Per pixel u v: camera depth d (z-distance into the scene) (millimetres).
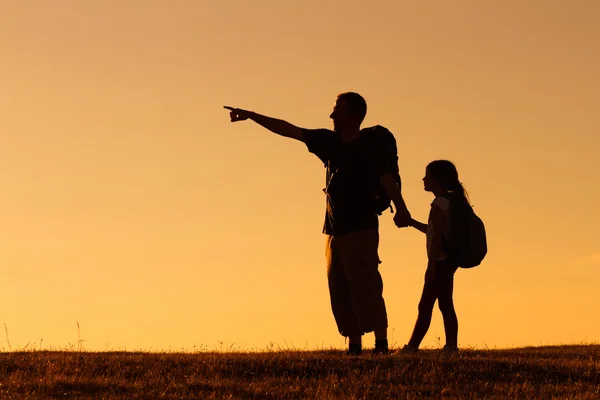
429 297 16391
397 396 14664
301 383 15281
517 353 18172
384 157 16219
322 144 16438
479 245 16188
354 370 15812
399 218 16203
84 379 15242
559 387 15352
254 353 17656
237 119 16500
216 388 14930
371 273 16406
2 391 14320
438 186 16406
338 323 16938
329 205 16547
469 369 15984
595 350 19641
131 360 16781
